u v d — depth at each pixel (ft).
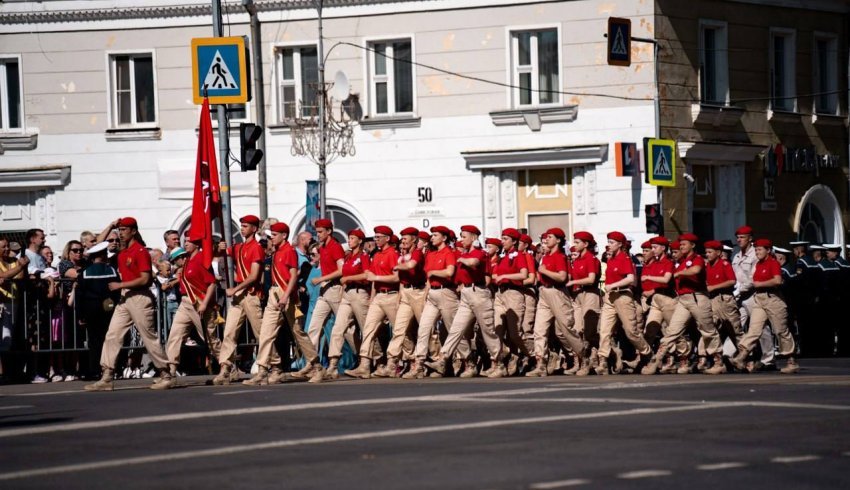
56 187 132.98
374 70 128.98
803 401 54.65
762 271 80.64
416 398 58.03
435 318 78.43
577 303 81.92
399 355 79.92
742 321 91.35
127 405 58.13
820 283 105.09
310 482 35.19
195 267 71.97
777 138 131.54
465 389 63.82
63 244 132.87
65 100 132.46
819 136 135.85
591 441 42.27
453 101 126.21
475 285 77.71
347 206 128.47
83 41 132.16
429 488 33.91
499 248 84.33
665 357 82.69
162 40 131.03
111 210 131.95
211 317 74.54
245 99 82.02
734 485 34.22
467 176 125.80
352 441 43.19
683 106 123.03
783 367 86.58
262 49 129.90
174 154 131.03
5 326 79.15
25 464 39.91
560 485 34.09
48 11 131.85
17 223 134.31
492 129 125.29
